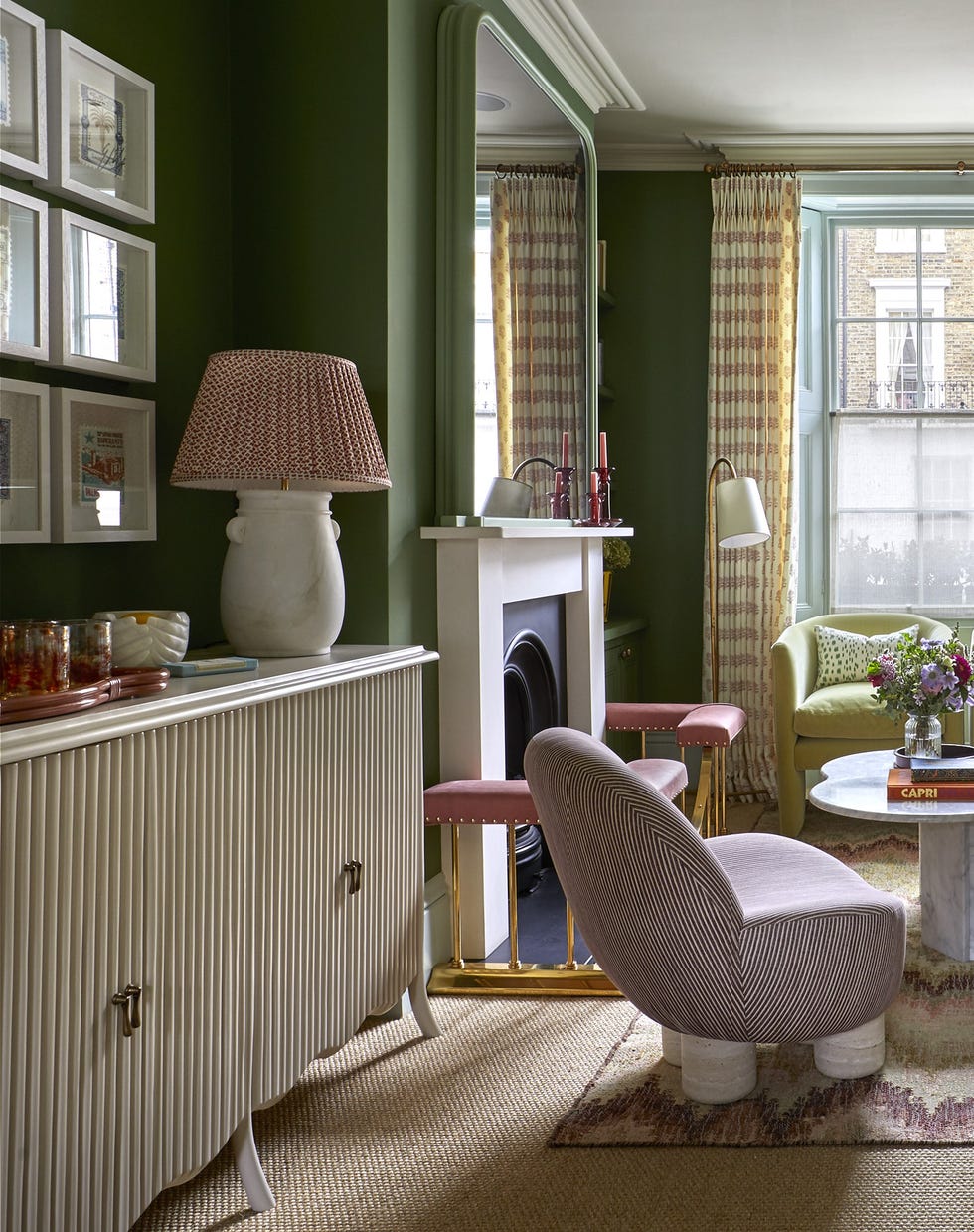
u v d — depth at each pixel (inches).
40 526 94.6
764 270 229.1
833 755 196.9
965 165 228.5
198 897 78.4
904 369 242.5
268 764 86.8
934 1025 118.5
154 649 88.2
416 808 113.7
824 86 200.8
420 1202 88.3
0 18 89.0
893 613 237.0
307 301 128.0
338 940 98.4
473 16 139.4
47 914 64.2
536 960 141.6
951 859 137.3
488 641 142.2
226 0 128.4
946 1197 87.0
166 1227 85.4
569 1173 91.9
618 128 222.1
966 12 171.8
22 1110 62.9
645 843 92.6
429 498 139.2
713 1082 102.3
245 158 129.0
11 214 90.0
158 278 114.8
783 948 95.0
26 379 95.3
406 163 131.3
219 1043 81.6
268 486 110.0
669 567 240.4
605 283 238.2
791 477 231.3
